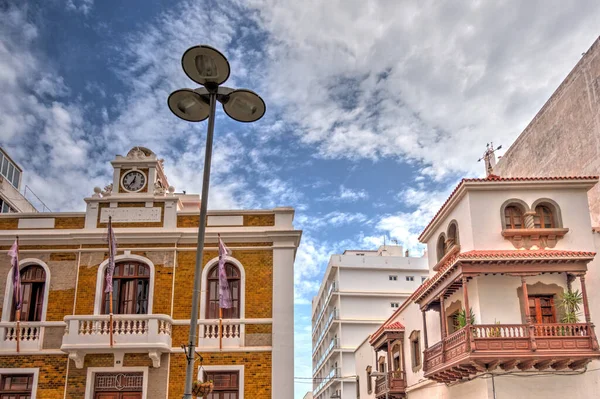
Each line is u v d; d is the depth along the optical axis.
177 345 20.75
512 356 19.84
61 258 21.89
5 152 32.91
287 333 20.92
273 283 21.55
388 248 69.12
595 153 27.42
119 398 20.22
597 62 27.45
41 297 21.59
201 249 11.60
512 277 21.83
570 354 19.80
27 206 34.53
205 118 12.83
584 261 21.02
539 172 32.00
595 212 27.19
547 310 21.66
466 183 23.38
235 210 22.44
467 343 20.25
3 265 21.84
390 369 33.91
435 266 26.97
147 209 22.50
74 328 19.97
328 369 69.06
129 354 20.42
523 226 23.28
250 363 20.58
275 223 22.34
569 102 29.53
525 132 33.44
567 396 20.66
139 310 21.38
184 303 21.36
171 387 20.25
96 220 22.38
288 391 20.23
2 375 20.50
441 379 24.12
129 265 21.95
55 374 20.38
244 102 12.15
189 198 27.70
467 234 23.39
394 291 62.81
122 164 23.14
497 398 20.62
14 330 20.89
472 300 22.14
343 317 61.19
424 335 26.59
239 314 21.30
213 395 20.34
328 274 66.50
